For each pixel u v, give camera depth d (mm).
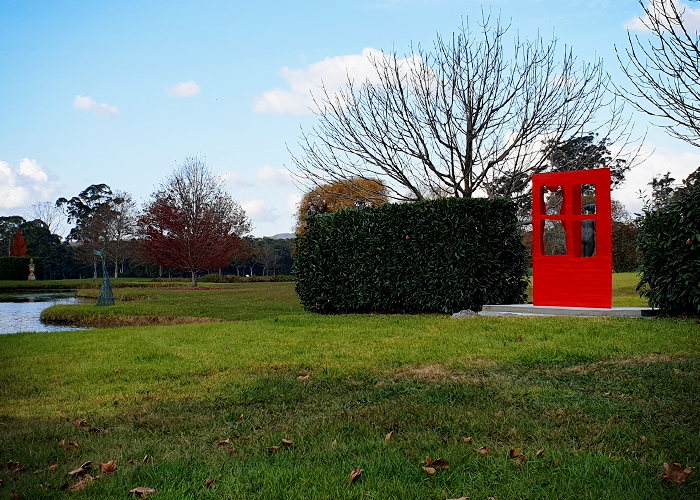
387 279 12414
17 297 31344
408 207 12188
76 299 29203
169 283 41688
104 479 3498
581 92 15078
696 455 3594
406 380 6105
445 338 8352
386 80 15953
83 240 60406
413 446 3967
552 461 3566
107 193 73000
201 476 3520
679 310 9242
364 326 10148
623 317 9398
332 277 13195
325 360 7297
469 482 3297
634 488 3070
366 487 3244
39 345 9578
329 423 4637
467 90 15180
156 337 9906
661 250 9164
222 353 8086
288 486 3297
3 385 6652
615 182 22969
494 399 5172
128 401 5762
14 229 68500
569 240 10406
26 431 4734
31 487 3369
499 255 11484
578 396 5152
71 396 6070
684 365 5934
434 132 15328
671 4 11039
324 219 13406
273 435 4379
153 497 3195
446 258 11648
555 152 17500
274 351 8055
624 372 5875
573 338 7730
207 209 38375
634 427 4219
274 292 28062
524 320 9555
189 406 5492
